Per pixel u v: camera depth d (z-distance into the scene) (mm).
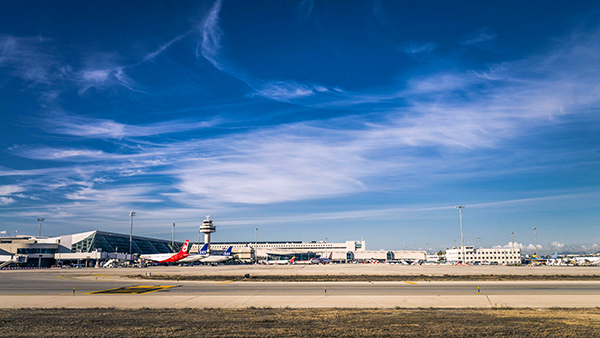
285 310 32875
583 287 52469
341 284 59500
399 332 22719
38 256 160250
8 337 21500
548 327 24219
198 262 198250
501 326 24547
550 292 46500
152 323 25797
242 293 47000
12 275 87812
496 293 45438
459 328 23938
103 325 25047
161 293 47125
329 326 24625
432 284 58250
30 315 29625
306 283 62188
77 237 185250
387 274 85938
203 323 25797
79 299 41125
